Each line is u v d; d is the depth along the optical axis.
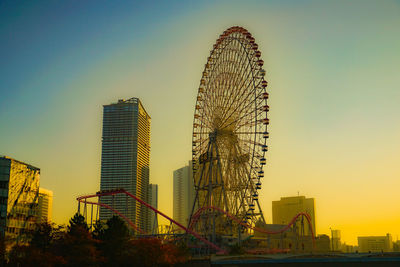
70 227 165.75
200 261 182.75
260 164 188.00
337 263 156.62
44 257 137.12
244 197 195.88
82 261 147.62
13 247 157.12
